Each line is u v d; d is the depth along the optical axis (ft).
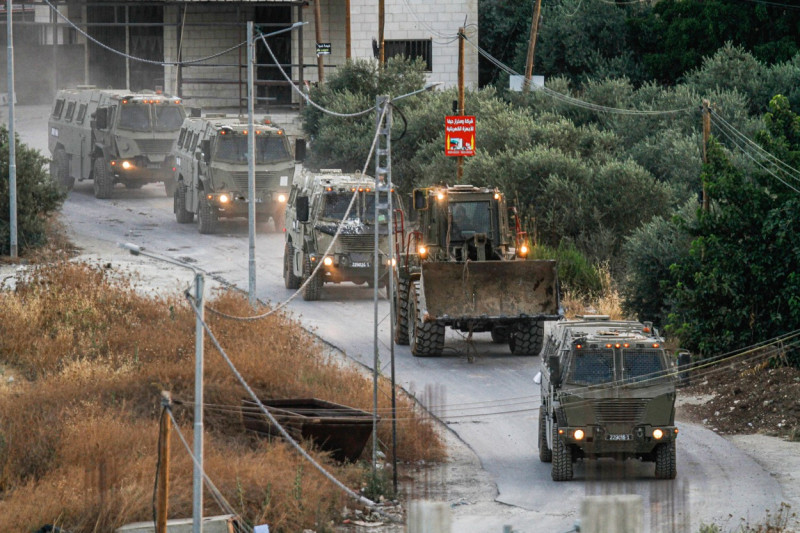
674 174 488.85
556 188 443.32
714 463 236.84
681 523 194.70
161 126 552.41
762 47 624.18
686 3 654.53
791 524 195.00
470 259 335.47
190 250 453.58
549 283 322.14
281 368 273.75
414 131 562.66
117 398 251.60
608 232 430.61
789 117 324.19
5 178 435.94
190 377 263.49
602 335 229.45
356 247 384.06
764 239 298.97
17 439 217.36
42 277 358.23
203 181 479.82
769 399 275.80
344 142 574.56
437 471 233.35
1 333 304.91
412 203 339.77
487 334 362.33
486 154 474.90
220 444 227.20
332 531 195.52
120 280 380.37
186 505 192.95
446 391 290.56
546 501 212.02
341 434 229.45
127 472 201.87
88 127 566.36
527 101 596.29
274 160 482.28
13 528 179.32
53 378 267.39
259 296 388.16
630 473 232.53
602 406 221.05
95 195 571.28
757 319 304.09
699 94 580.71
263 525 185.88
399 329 338.54
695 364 305.32
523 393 290.35
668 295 325.62
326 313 371.56
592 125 538.06
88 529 184.55
